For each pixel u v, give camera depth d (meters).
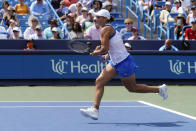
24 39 22.50
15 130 11.20
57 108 14.98
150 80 21.75
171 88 20.95
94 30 23.33
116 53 12.46
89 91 19.64
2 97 17.77
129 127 11.74
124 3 33.69
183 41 23.41
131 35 25.75
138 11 29.34
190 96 18.52
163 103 16.61
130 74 12.70
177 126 11.90
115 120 12.78
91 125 11.97
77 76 21.34
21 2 27.44
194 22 24.28
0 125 11.88
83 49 13.06
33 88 20.42
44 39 22.41
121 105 15.72
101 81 12.40
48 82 21.28
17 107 15.12
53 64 21.22
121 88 20.72
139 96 18.39
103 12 12.34
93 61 21.42
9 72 20.97
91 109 12.20
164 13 29.05
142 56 21.61
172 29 27.95
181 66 21.88
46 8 27.73
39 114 13.70
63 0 29.39
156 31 30.33
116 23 29.66
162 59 21.73
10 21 24.64
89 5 29.41
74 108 15.02
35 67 21.14
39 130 11.22
